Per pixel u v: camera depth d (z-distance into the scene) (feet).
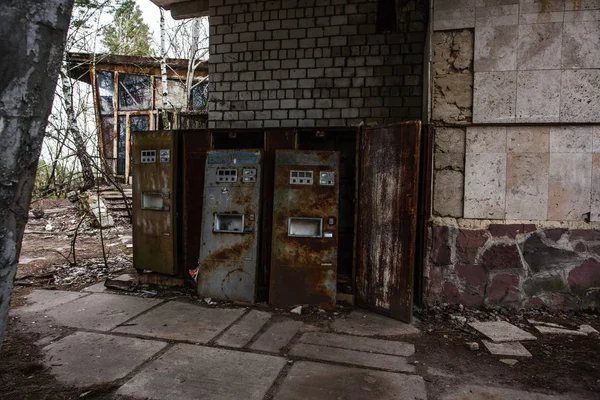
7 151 3.85
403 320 12.12
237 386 8.45
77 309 12.95
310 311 12.92
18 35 3.77
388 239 12.57
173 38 62.95
